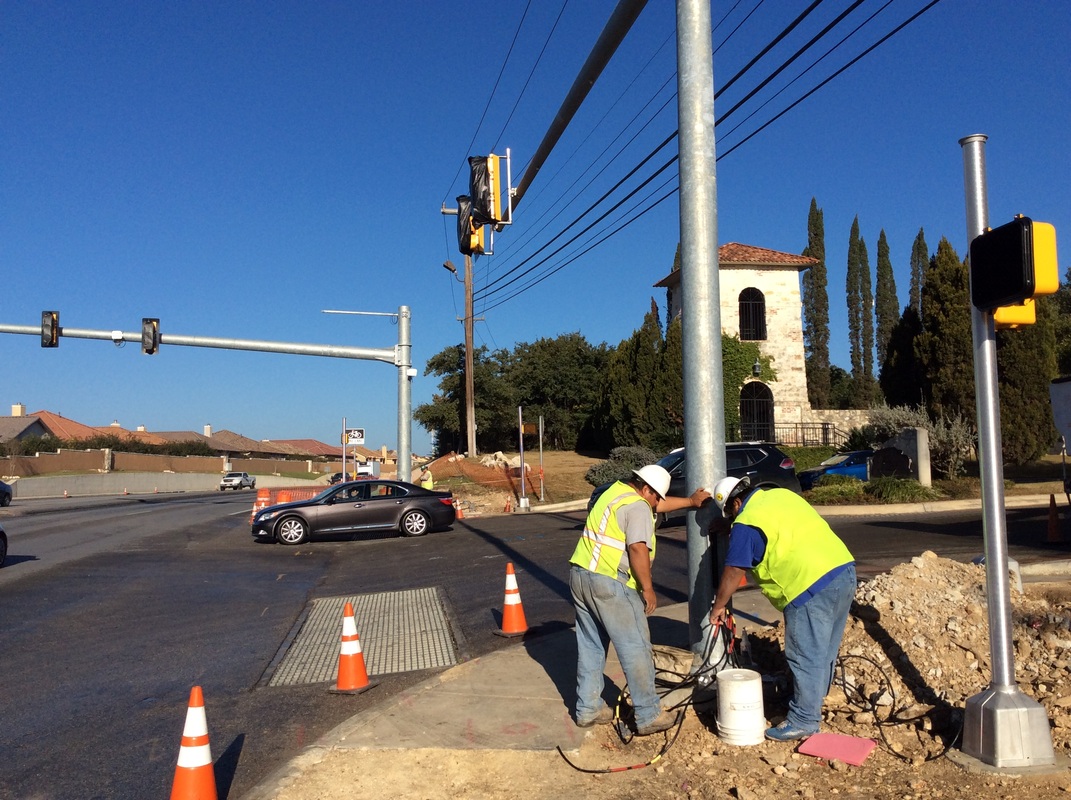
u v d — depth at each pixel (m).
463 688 6.40
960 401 24.66
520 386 53.66
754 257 35.78
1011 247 4.39
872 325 61.16
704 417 5.78
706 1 5.95
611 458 30.45
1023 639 6.05
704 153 5.86
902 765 4.63
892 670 5.73
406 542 17.62
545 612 9.52
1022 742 4.45
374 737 5.41
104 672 7.59
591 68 8.00
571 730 5.45
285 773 4.89
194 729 4.43
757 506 5.05
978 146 4.75
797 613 4.96
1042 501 19.64
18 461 52.56
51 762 5.45
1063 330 41.88
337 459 121.81
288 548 17.44
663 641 7.50
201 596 11.44
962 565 7.69
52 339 22.58
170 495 49.69
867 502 19.73
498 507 25.41
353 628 6.91
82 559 15.52
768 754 4.88
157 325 22.80
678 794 4.50
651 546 5.23
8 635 9.11
